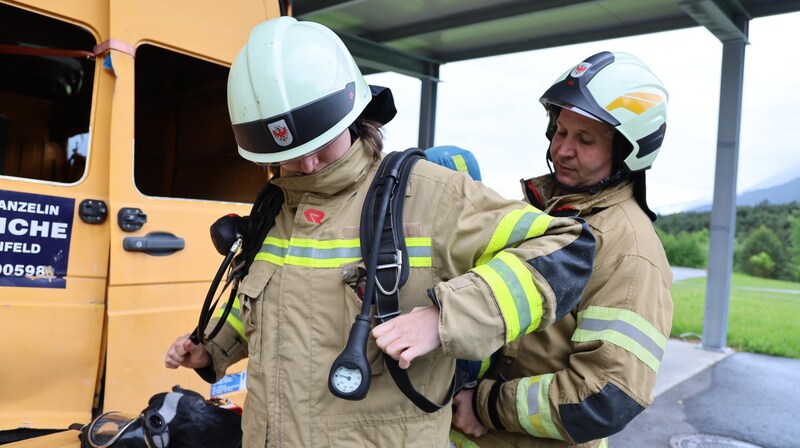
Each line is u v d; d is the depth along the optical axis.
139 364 2.23
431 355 1.19
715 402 5.13
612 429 1.30
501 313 1.06
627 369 1.29
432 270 1.17
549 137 1.79
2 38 2.96
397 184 1.20
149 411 1.67
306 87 1.14
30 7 2.04
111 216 2.17
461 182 1.21
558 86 1.61
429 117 8.40
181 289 2.36
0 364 1.97
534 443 1.49
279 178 1.27
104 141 2.20
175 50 2.40
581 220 1.20
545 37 7.12
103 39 2.22
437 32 6.97
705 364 6.32
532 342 1.49
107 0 2.23
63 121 3.58
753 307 10.00
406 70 8.03
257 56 1.17
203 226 2.45
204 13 2.51
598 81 1.53
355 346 1.04
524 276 1.09
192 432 1.73
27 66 3.36
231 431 1.78
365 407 1.16
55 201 2.07
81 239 2.13
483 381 1.50
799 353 6.91
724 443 4.24
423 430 1.17
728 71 6.25
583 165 1.56
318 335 1.18
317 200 1.25
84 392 2.13
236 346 1.53
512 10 6.23
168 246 2.31
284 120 1.13
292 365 1.18
